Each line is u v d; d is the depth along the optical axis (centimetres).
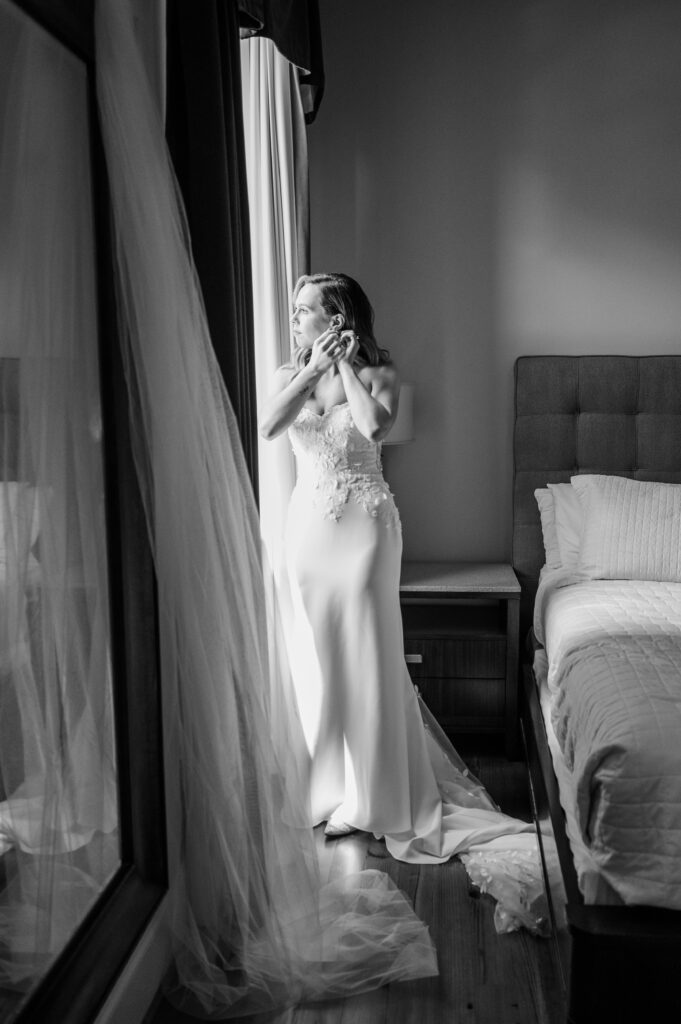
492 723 387
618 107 412
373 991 233
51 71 180
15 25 166
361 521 305
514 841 301
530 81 415
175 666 215
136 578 219
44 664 170
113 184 190
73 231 191
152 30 203
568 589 372
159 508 206
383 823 305
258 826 232
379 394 313
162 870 234
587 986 201
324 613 306
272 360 334
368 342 312
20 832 165
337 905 264
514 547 422
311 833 249
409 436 412
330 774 316
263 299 331
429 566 427
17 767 163
